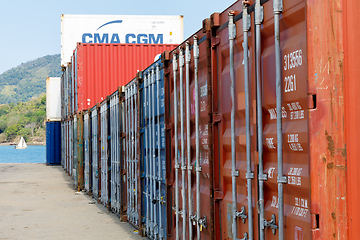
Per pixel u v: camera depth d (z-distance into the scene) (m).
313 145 2.82
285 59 3.16
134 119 8.53
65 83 26.22
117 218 10.14
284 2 3.17
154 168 6.97
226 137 4.25
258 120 3.48
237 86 3.96
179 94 5.73
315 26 2.86
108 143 11.51
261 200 3.43
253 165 3.63
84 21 24.59
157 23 25.00
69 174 23.11
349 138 2.85
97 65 17.95
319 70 2.85
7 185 18.06
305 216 2.92
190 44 5.23
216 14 4.38
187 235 5.38
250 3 3.71
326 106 2.84
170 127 6.16
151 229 7.20
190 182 5.21
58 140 32.59
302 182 2.95
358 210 2.83
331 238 2.80
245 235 3.80
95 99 17.88
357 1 2.92
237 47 3.98
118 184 10.09
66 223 9.52
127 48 18.19
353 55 2.89
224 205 4.29
